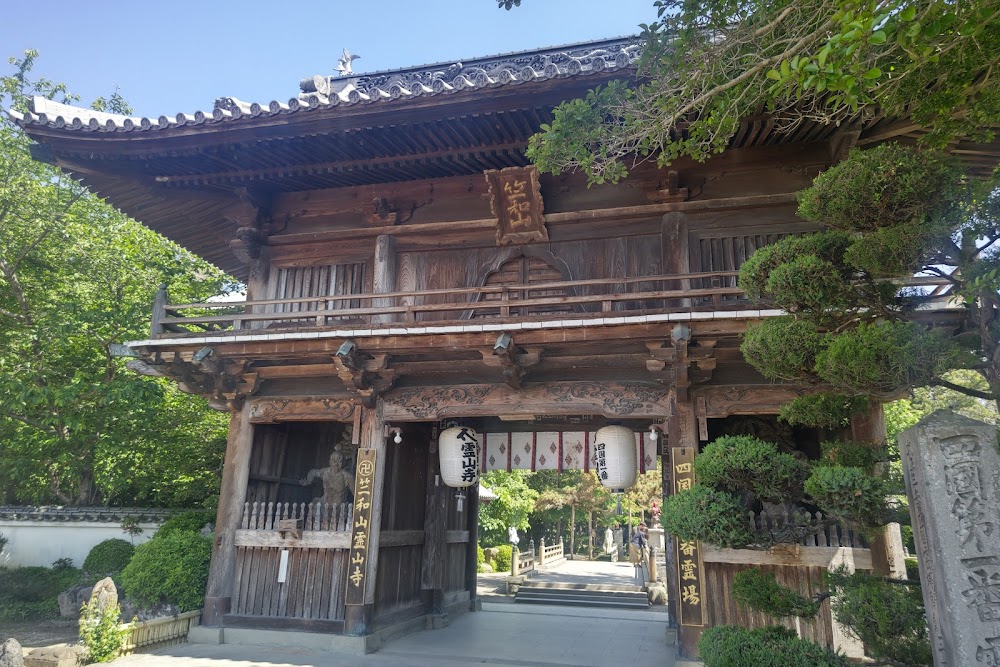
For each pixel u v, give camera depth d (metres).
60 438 15.66
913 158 5.26
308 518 12.12
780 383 10.44
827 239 6.14
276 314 11.35
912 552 16.20
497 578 28.42
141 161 11.79
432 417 11.66
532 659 11.43
